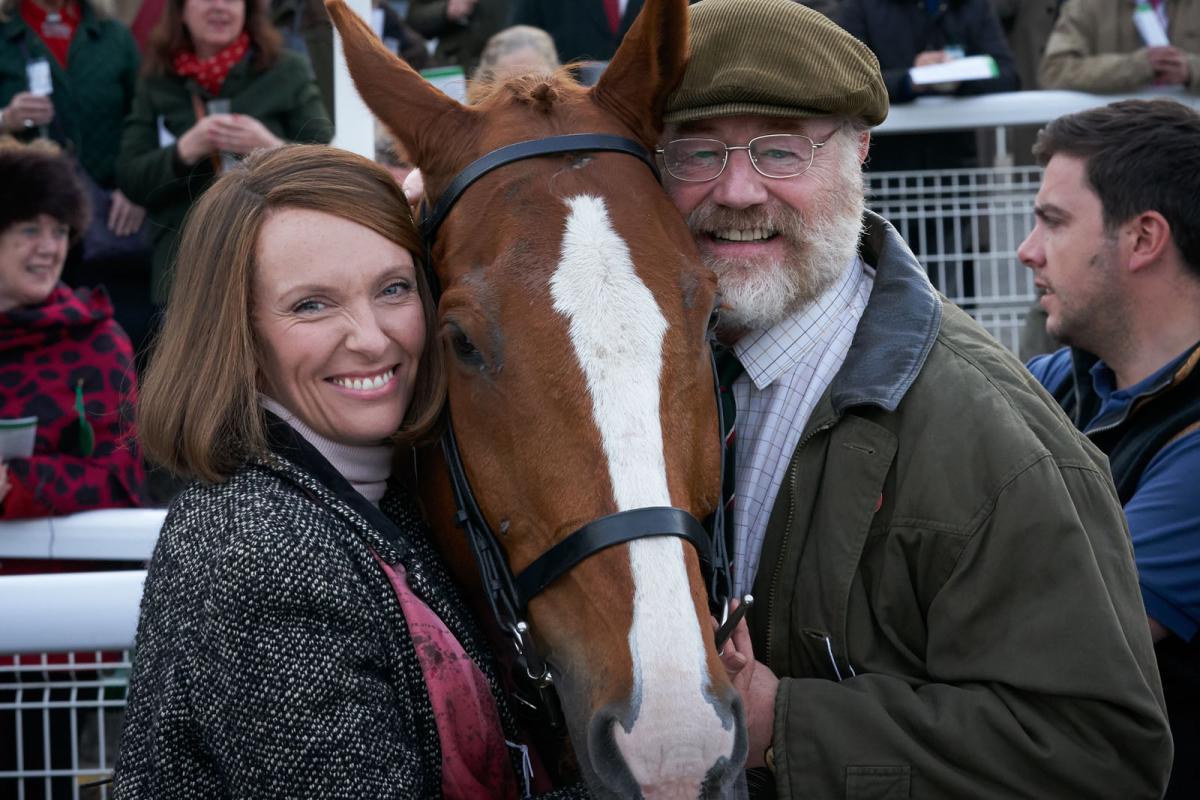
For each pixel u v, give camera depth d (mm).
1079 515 1686
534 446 1484
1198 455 2162
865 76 1792
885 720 1610
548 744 1808
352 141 3094
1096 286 2430
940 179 4344
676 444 1479
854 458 1713
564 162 1646
